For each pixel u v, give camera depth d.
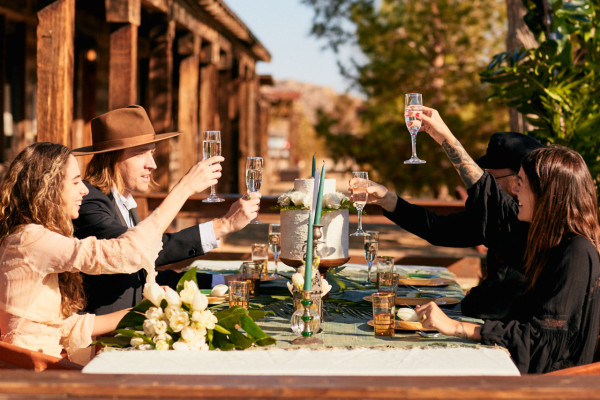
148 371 1.55
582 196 2.21
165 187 8.48
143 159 2.95
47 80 5.06
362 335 2.20
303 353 1.70
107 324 2.40
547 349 2.08
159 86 8.21
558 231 2.20
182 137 9.66
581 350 2.11
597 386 1.25
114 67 6.34
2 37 8.09
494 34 14.38
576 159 2.25
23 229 2.26
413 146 3.18
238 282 2.36
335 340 2.12
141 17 8.91
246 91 14.92
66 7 5.05
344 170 13.32
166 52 8.17
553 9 4.95
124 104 6.34
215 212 6.09
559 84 5.00
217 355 1.69
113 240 2.30
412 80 13.66
